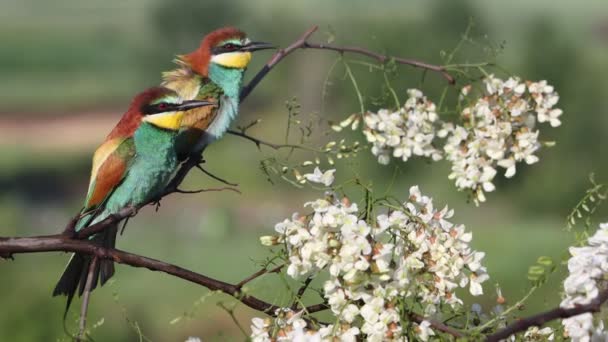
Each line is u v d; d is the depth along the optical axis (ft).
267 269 13.99
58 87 182.60
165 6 154.40
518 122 17.78
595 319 12.69
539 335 13.66
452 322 14.32
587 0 185.06
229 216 108.58
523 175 101.19
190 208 114.01
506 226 91.30
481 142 17.57
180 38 155.74
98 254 13.99
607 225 13.00
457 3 113.70
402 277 12.98
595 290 12.24
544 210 98.12
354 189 16.14
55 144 147.95
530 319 12.03
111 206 20.76
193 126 22.75
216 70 23.85
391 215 13.64
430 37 112.78
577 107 101.50
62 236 14.30
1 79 187.93
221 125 23.34
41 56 202.18
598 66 111.75
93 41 207.51
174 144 21.59
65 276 17.89
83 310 13.30
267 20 132.46
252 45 24.04
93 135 154.40
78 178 132.16
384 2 123.24
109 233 20.70
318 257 12.98
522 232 87.40
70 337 12.82
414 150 18.17
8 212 77.10
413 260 13.23
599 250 12.65
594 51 125.80
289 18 130.11
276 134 125.59
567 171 99.14
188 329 59.06
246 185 118.42
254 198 116.67
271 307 13.21
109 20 221.05
